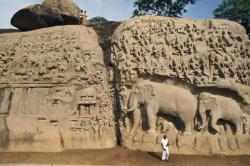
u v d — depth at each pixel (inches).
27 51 528.1
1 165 420.2
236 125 471.2
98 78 506.3
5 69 524.7
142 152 466.6
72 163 433.7
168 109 475.5
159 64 486.9
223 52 486.0
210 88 479.2
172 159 442.3
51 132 483.8
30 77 514.3
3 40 546.3
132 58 495.5
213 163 426.3
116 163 433.4
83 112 499.2
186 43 490.9
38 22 575.8
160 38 498.9
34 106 502.0
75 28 532.1
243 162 429.1
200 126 470.0
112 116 505.0
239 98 479.5
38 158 452.8
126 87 497.0
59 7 603.5
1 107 509.4
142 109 490.9
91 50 516.7
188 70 481.7
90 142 488.1
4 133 491.5
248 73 484.1
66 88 501.4
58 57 513.7
